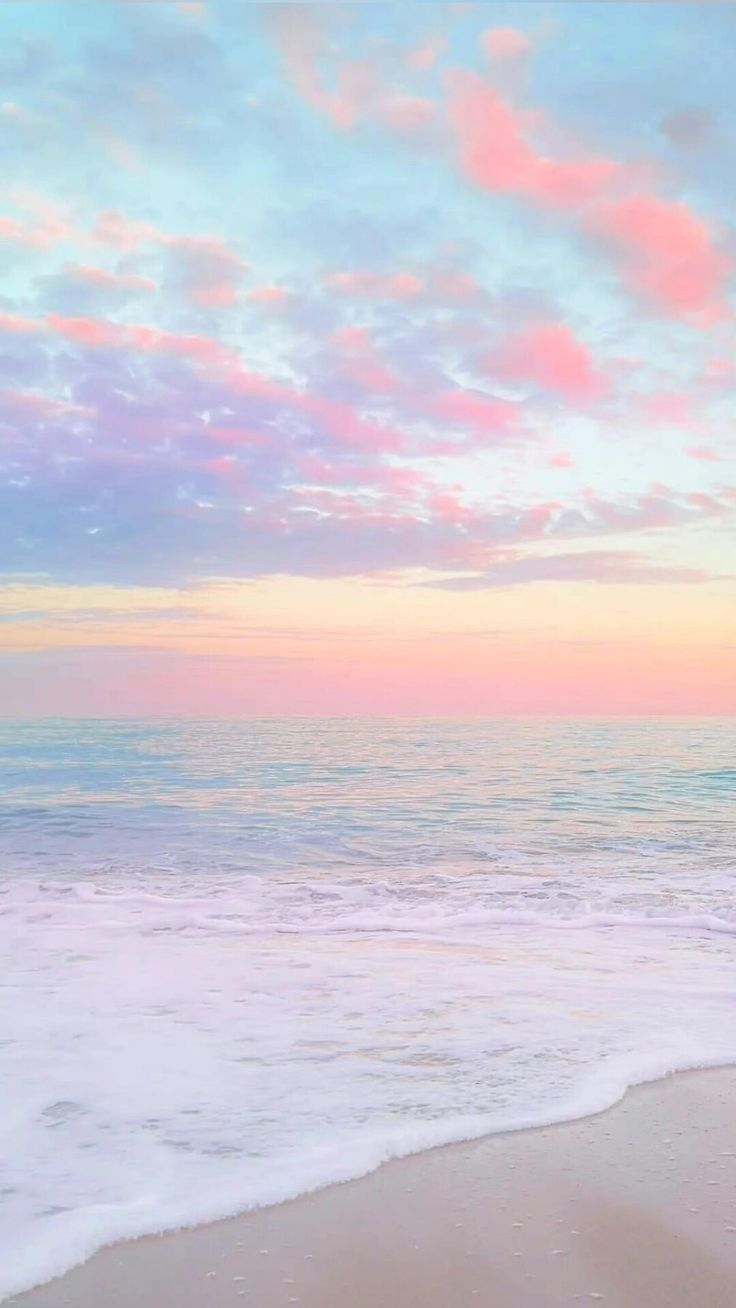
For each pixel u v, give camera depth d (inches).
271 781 930.1
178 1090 169.5
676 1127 153.0
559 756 1264.8
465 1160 140.2
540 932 336.5
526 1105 162.2
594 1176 134.5
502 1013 223.5
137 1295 104.7
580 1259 111.9
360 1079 175.9
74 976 261.3
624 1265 110.4
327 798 796.0
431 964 279.7
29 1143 145.6
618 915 361.4
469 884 439.5
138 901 390.9
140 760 1170.6
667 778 960.9
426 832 619.5
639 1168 137.1
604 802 778.2
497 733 1946.4
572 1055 190.5
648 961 286.4
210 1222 121.0
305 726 2309.3
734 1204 125.5
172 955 291.1
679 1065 183.6
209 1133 149.8
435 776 984.3
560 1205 125.6
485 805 757.3
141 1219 120.4
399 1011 225.5
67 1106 161.5
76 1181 132.3
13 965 275.6
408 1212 123.8
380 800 784.3
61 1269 109.5
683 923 349.1
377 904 390.0
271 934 331.3
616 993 244.2
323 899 401.4
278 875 468.4
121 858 514.3
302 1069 181.8
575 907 380.2
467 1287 106.1
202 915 366.0
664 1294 104.4
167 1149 143.5
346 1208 124.9
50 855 522.6
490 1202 126.6
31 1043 197.3
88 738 1676.9
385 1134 148.3
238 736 1777.8
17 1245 114.0
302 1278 108.1
